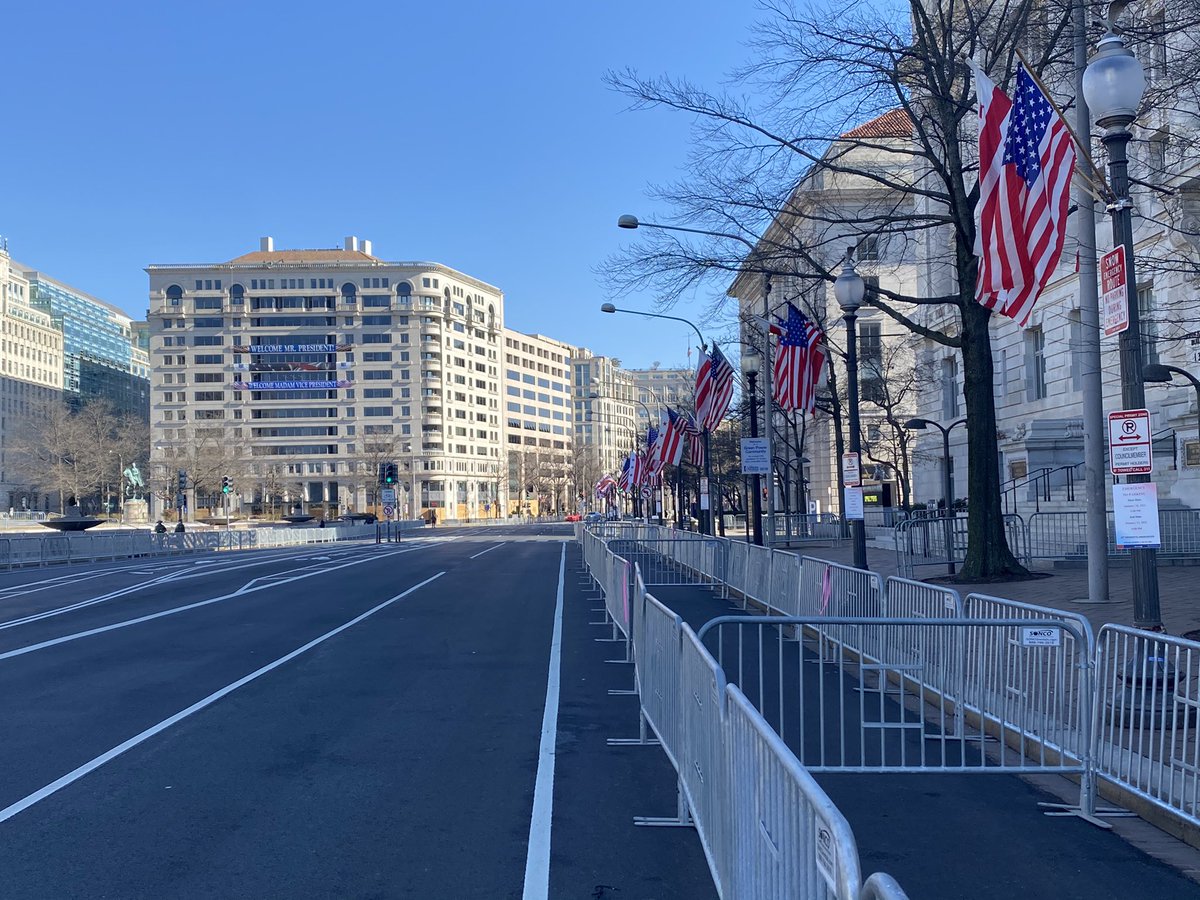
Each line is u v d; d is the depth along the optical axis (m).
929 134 19.81
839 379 45.69
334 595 22.34
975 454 19.34
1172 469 25.02
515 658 13.09
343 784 7.24
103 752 8.18
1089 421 15.43
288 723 9.24
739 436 54.62
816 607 13.45
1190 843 5.99
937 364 41.25
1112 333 8.66
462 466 146.75
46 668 12.44
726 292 22.47
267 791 7.07
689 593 21.88
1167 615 13.40
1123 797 6.82
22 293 141.50
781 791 3.45
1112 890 5.25
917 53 17.41
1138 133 16.06
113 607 20.22
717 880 4.86
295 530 62.66
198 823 6.36
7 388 131.00
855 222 19.67
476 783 7.27
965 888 5.28
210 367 137.38
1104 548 15.30
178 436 129.25
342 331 138.88
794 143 19.08
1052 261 9.86
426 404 139.00
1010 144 10.53
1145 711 7.13
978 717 8.67
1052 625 6.95
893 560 27.41
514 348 168.88
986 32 18.14
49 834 6.16
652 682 7.98
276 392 137.88
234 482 102.81
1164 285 23.50
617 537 33.91
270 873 5.49
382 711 9.76
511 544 54.53
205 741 8.55
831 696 10.31
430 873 5.50
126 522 85.81
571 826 6.31
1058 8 15.68
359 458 134.12
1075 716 7.11
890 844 6.01
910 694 10.24
